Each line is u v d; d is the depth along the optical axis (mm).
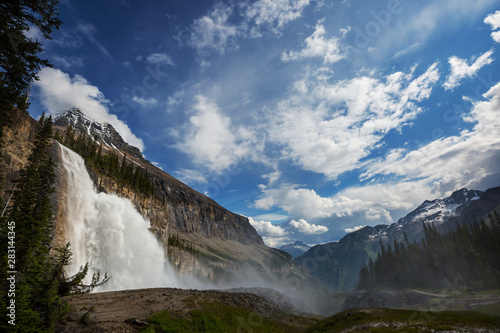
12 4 13938
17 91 16328
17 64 15156
